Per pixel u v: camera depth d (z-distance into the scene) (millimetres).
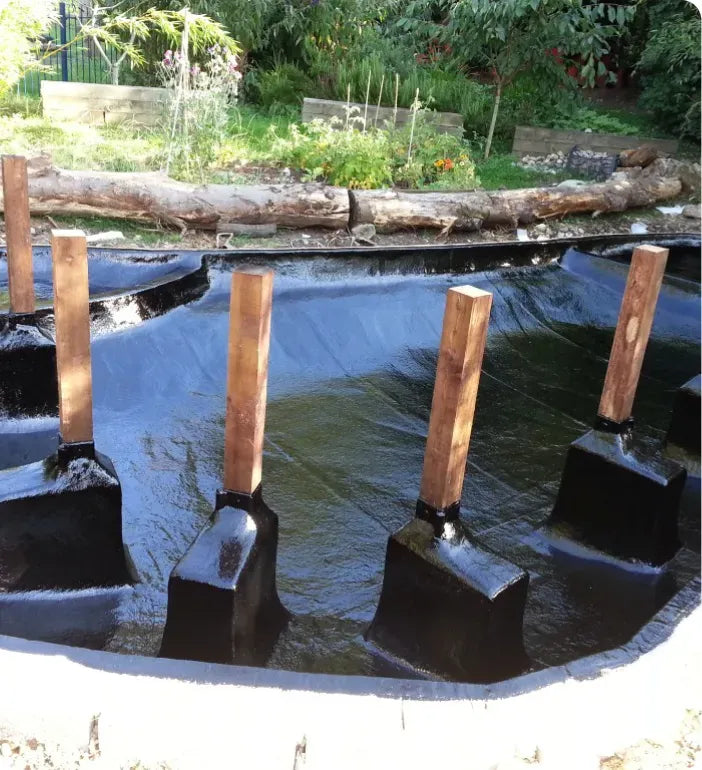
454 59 10297
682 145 10188
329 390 4445
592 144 9531
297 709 1719
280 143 7793
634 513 2994
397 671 2377
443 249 5840
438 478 2256
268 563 2352
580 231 7312
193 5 9836
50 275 4988
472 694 1803
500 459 3879
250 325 2049
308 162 7457
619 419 3055
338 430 4012
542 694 1841
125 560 2801
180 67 8039
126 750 1633
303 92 10570
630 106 12000
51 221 5719
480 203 6781
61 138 7543
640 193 7824
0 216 5316
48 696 1703
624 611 2828
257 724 1684
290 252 5410
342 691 1768
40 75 11000
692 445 3854
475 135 9609
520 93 10141
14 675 1739
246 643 2277
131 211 5809
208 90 7914
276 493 3393
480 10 8461
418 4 9883
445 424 2184
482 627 2209
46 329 3977
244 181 7000
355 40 11266
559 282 6176
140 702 1707
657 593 2926
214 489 3416
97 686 1732
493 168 8773
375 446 3900
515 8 8188
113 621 2598
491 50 9203
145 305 4566
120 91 8648
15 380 3705
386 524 3281
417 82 10023
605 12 11078
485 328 2107
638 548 3016
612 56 12328
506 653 2334
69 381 2504
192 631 2221
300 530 3166
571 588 2930
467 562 2264
